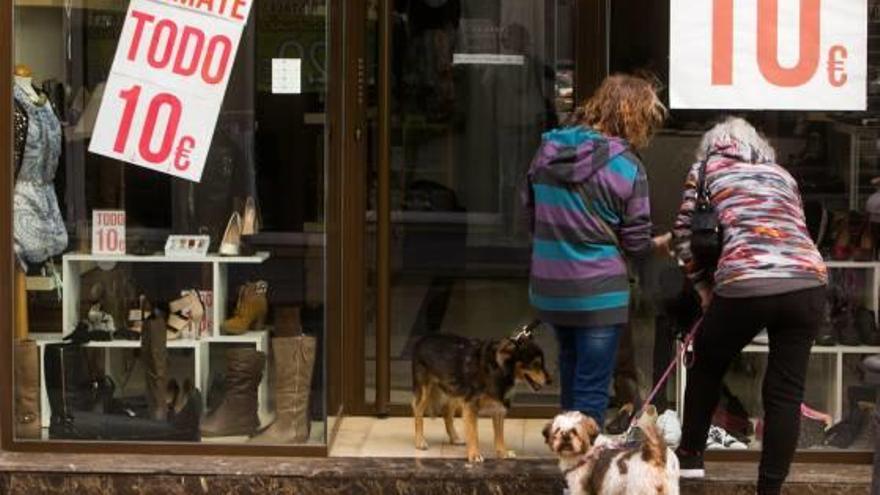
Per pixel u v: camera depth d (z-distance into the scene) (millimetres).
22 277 7922
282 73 7820
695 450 7270
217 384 7898
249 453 7797
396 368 8617
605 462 6617
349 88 8516
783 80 7664
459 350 7641
